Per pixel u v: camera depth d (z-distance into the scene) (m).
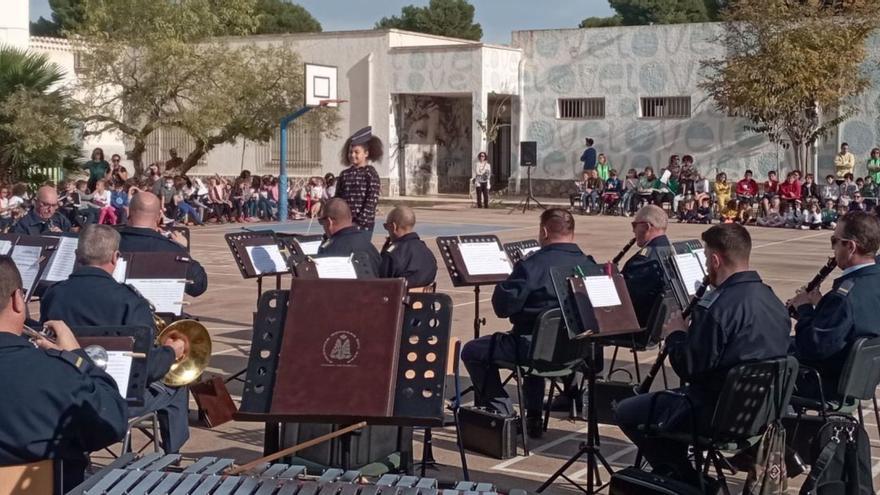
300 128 31.33
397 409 4.02
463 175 36.16
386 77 33.12
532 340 6.41
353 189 9.38
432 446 6.87
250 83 29.00
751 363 4.84
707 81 29.80
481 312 12.22
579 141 32.19
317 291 4.24
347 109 33.69
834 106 27.30
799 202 24.72
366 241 7.79
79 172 26.72
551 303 6.62
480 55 31.58
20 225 11.02
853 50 26.50
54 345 4.13
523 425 6.63
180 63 27.27
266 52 29.88
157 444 5.39
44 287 6.96
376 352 4.11
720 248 5.12
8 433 3.82
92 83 27.34
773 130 28.28
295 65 30.00
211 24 28.25
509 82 32.69
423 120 34.50
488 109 34.38
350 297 4.21
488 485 3.40
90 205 21.06
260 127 29.94
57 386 3.85
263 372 4.18
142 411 5.30
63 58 33.06
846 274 5.86
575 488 6.09
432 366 4.08
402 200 32.19
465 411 6.54
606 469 6.07
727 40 28.03
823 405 5.62
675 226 24.73
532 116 32.94
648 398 5.30
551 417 7.60
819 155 28.86
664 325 6.82
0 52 25.80
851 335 5.71
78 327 4.48
